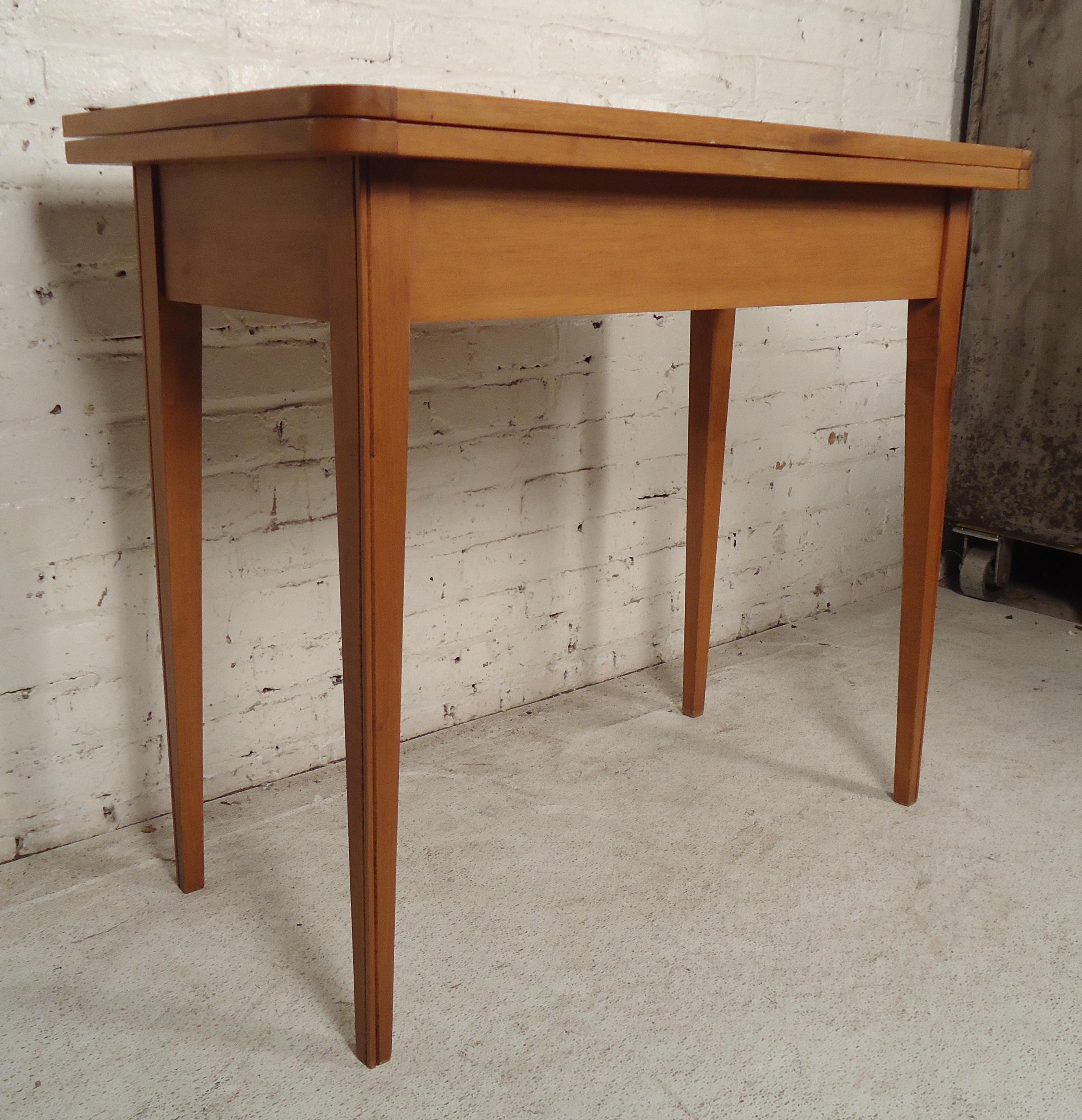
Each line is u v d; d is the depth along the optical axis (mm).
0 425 1082
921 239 1107
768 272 959
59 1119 833
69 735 1197
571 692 1666
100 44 1067
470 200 737
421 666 1479
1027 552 2322
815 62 1712
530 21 1374
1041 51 1835
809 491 1938
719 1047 914
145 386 1020
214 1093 861
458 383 1408
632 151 765
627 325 1569
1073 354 1882
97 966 1016
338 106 622
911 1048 915
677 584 1771
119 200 1106
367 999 869
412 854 1208
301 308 768
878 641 1888
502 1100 854
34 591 1139
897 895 1138
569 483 1571
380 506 753
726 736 1516
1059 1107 851
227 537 1261
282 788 1355
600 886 1148
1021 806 1330
